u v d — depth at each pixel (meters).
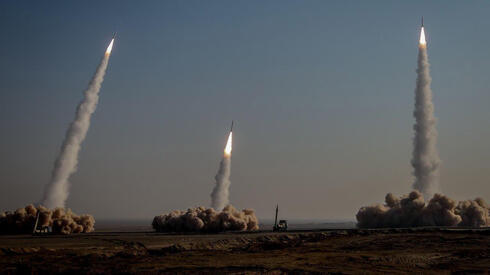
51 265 53.50
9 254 60.09
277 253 65.56
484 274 49.72
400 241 73.62
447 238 74.19
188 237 82.75
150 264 55.03
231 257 61.22
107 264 55.00
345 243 74.69
